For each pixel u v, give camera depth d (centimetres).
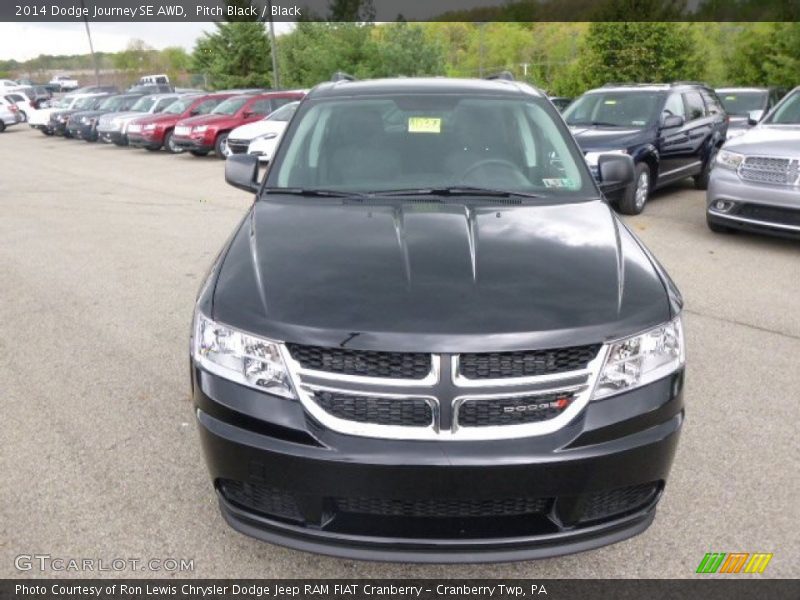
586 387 239
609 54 3097
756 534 298
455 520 242
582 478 237
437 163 376
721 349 493
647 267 285
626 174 401
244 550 291
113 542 295
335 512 246
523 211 331
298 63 3572
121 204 1166
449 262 273
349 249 287
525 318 241
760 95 1580
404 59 3325
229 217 1030
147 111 2470
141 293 640
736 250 764
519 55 6016
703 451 361
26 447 369
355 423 236
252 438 243
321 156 384
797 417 396
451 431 232
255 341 245
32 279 693
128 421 397
